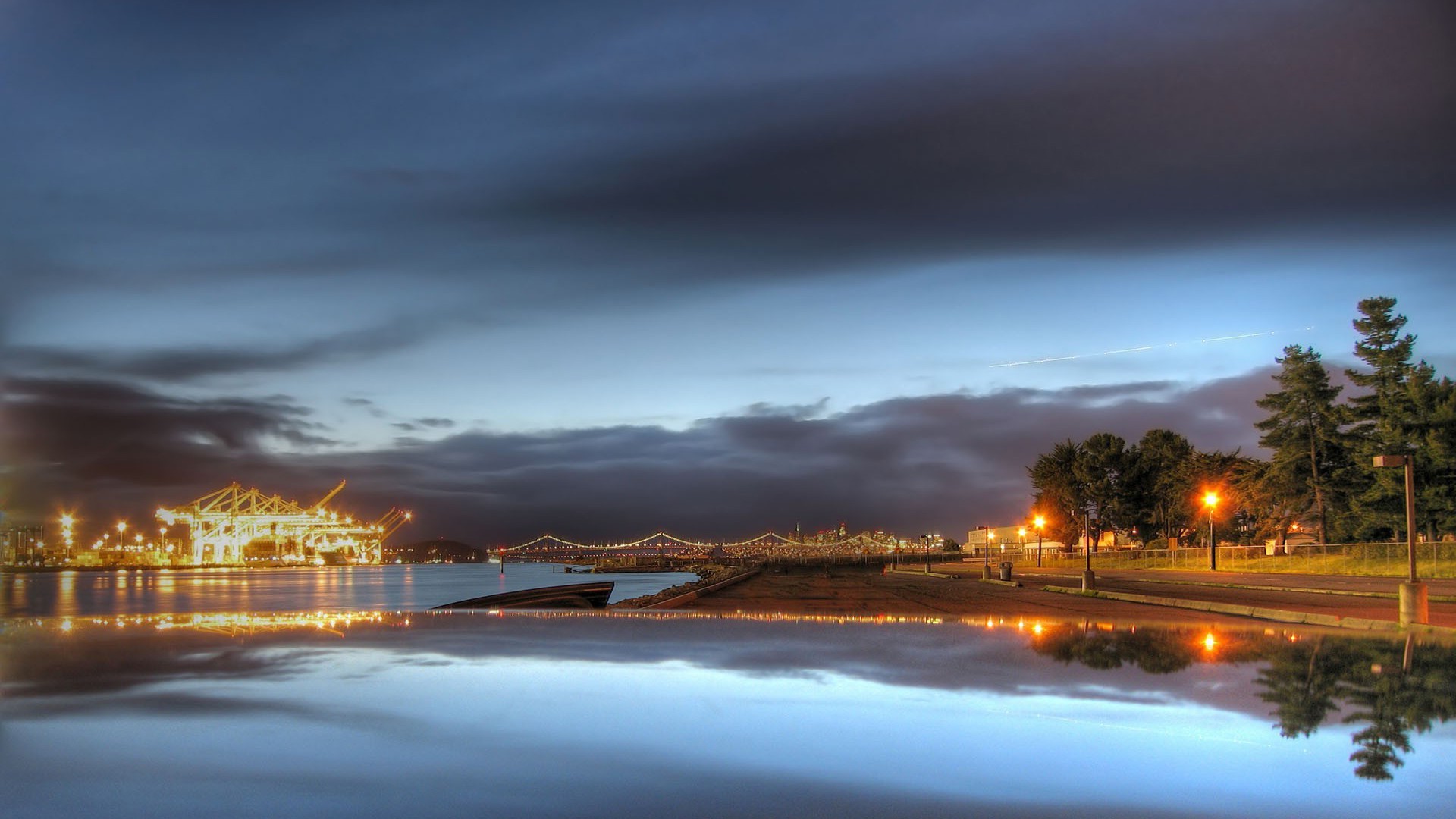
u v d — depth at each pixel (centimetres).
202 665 1252
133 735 841
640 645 1520
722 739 845
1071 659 1400
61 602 12056
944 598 4178
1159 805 672
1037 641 1673
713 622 2042
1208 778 738
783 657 1388
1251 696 1083
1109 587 5178
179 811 633
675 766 757
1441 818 651
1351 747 837
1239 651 1542
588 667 1256
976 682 1166
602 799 670
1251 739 863
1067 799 684
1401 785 724
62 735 840
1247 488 9088
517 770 738
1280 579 6172
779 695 1062
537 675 1188
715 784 710
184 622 1909
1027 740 852
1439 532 7231
